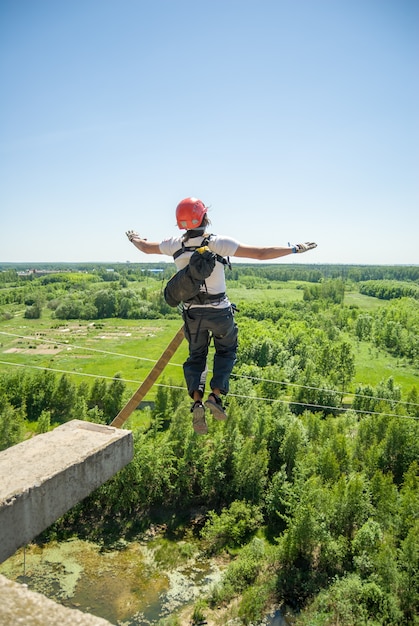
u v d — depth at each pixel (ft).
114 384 192.65
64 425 16.87
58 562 105.81
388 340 360.69
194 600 95.14
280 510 120.67
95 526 119.65
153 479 129.59
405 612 90.22
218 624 88.58
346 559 103.65
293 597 95.04
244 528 116.06
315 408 200.34
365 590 90.63
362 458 152.66
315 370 256.32
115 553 109.70
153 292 521.24
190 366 16.51
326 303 557.74
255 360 289.12
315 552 107.45
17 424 165.78
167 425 178.60
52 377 199.82
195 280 14.73
